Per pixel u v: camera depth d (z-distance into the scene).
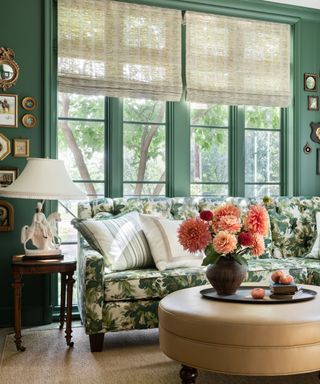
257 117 4.53
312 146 4.59
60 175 3.17
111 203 3.68
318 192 4.60
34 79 3.74
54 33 3.84
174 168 4.18
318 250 3.77
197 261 3.34
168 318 2.24
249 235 2.46
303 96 4.56
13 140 3.68
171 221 3.47
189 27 4.18
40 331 3.47
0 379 2.50
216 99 4.25
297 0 4.35
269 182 4.58
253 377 2.55
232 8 4.29
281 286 2.45
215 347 2.05
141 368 2.68
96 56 3.89
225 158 4.43
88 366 2.71
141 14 4.03
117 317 2.96
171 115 4.19
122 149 4.08
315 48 4.59
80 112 4.00
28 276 3.68
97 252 3.07
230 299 2.36
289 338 2.00
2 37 3.67
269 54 4.45
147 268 3.33
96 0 3.90
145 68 4.04
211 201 3.88
